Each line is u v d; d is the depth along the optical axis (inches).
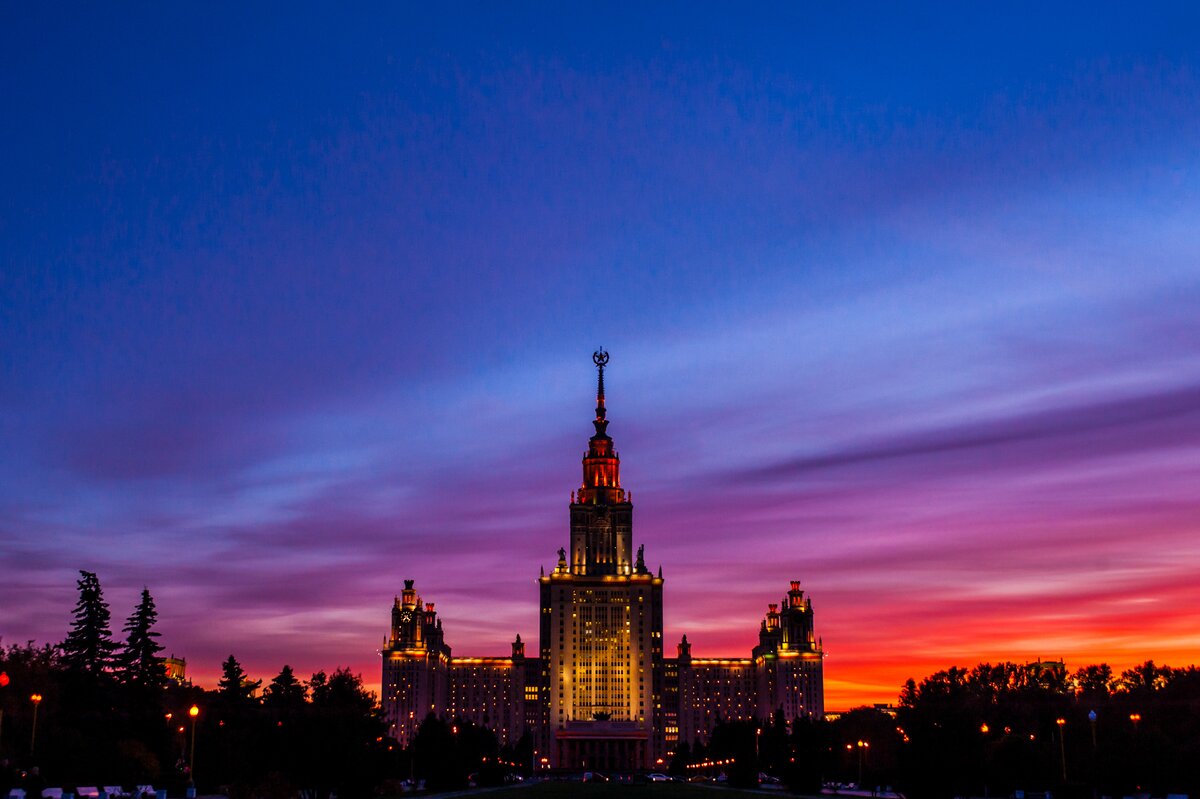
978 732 5625.0
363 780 5118.1
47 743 5078.7
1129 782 5698.8
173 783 5108.3
